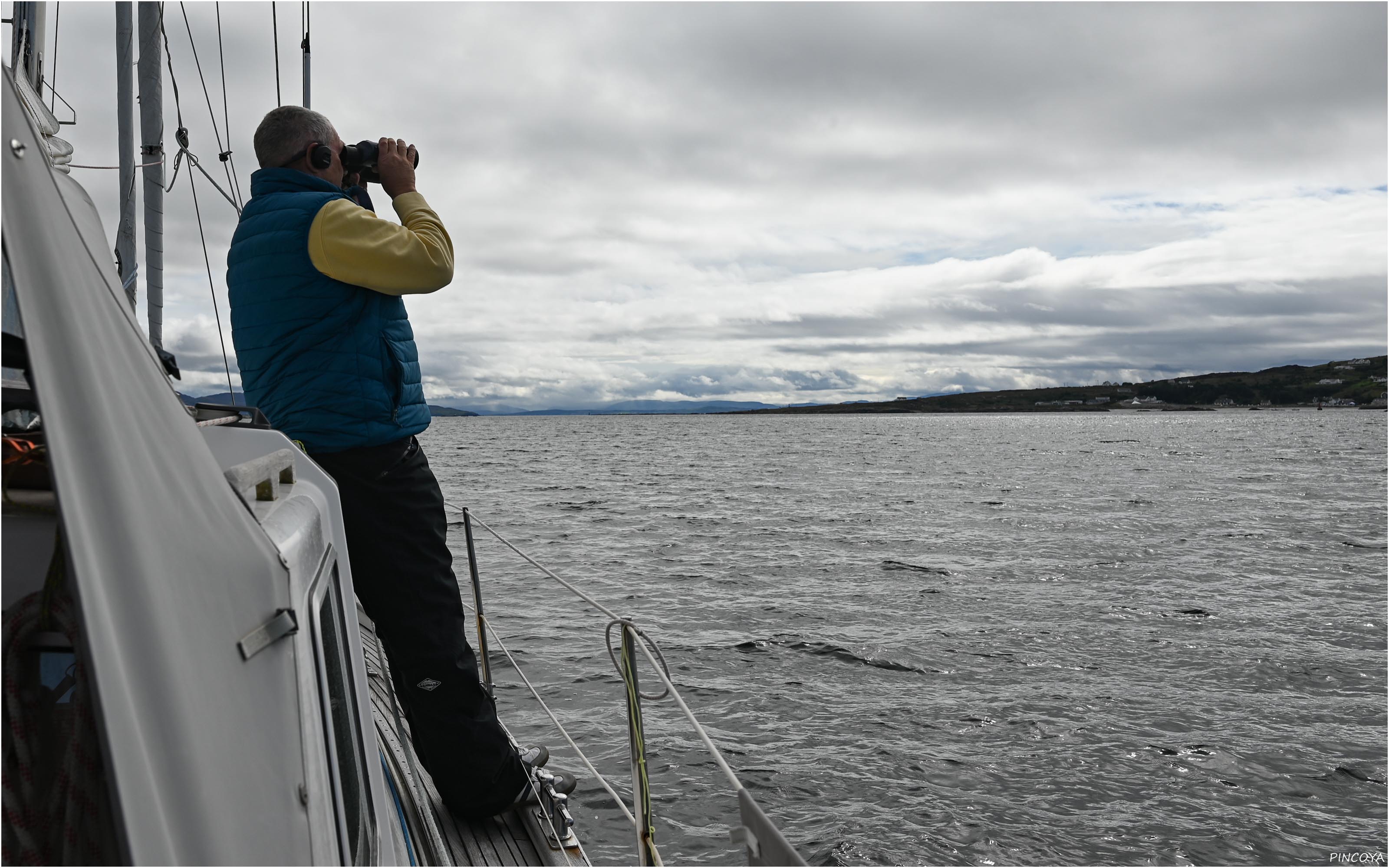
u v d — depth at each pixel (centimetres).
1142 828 894
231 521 120
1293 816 927
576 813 865
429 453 9869
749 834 182
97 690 90
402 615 299
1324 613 1848
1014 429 19100
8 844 119
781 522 3491
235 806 107
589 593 2011
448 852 309
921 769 1014
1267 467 7081
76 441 95
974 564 2478
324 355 280
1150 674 1402
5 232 93
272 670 122
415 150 317
